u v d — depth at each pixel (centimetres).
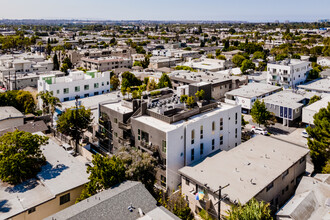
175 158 4200
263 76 11038
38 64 12712
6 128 5912
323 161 4372
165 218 2781
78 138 5444
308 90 9025
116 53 17425
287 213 3072
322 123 4347
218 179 3553
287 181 3931
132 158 3891
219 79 9081
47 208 3312
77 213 2831
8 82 10206
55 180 3647
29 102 7462
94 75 8706
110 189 3325
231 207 2877
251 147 4459
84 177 3762
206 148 4697
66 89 7788
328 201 3222
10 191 3441
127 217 2870
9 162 3488
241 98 7950
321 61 14112
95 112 6744
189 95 6284
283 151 4325
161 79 9231
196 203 3638
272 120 6612
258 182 3459
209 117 4647
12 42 19225
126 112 5119
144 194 3206
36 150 3859
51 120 6781
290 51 17712
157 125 4416
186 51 18612
